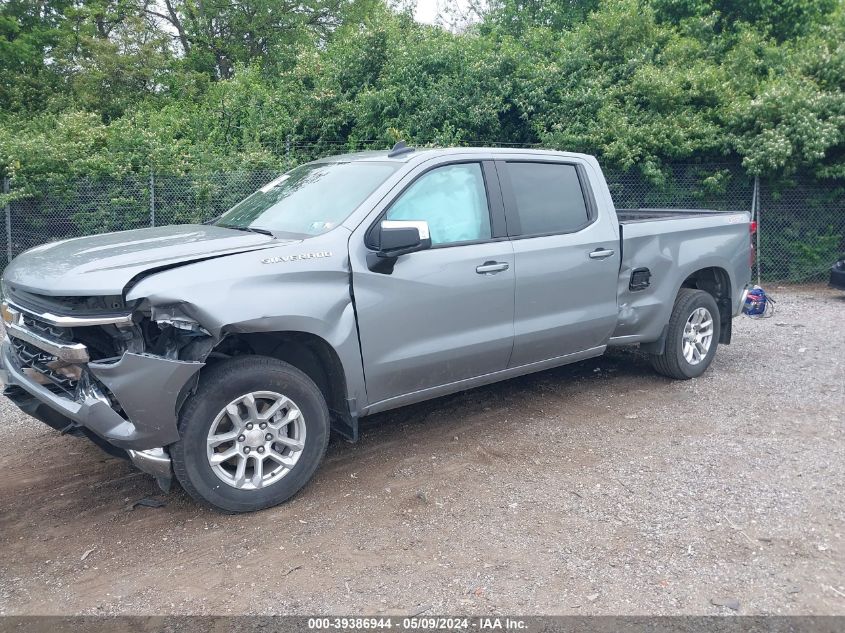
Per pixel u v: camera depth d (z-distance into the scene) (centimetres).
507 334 509
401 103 1400
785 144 1153
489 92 1325
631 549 372
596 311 566
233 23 2058
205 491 392
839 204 1250
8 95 1688
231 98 1484
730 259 671
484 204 508
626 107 1286
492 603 328
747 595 333
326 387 461
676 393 623
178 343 386
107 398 378
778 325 923
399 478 457
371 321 440
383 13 1598
